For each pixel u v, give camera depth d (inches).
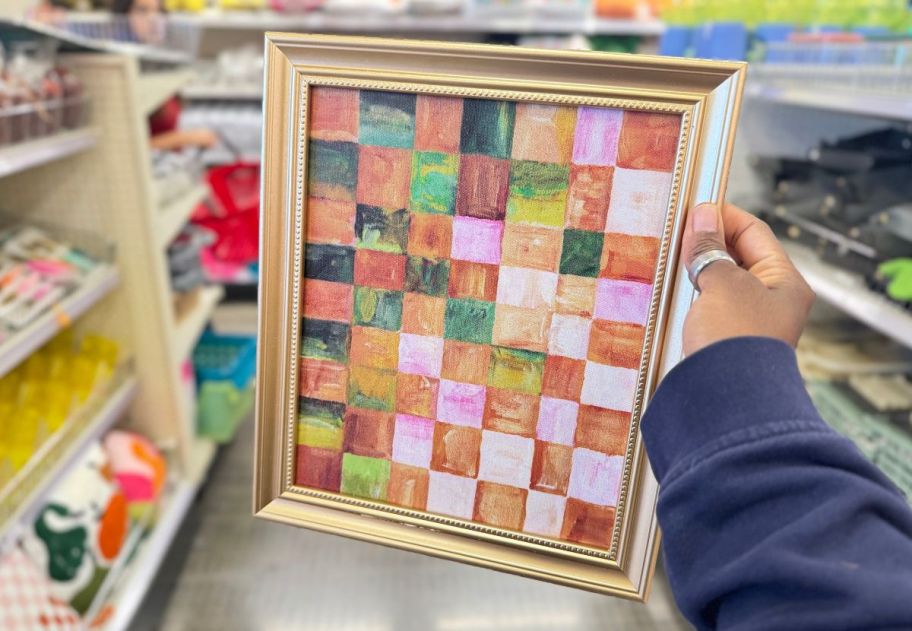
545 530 29.4
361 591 83.4
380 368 29.7
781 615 17.2
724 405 20.0
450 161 27.5
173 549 87.7
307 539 92.5
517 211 27.3
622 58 25.0
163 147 103.0
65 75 71.6
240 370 107.3
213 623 77.9
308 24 159.2
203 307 105.2
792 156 104.3
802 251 90.8
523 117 26.6
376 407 30.1
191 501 96.0
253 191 166.6
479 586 84.7
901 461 68.0
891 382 79.7
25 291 64.9
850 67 82.2
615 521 28.3
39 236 77.6
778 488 18.5
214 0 165.9
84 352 81.2
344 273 29.1
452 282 28.4
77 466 72.9
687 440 20.4
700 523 19.4
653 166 26.0
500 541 29.4
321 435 30.8
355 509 30.6
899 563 17.0
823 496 18.3
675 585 19.7
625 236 26.6
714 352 20.7
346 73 27.1
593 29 158.6
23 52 70.3
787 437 19.0
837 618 16.4
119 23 142.6
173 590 82.6
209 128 160.2
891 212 76.1
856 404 78.3
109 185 79.9
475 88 26.4
